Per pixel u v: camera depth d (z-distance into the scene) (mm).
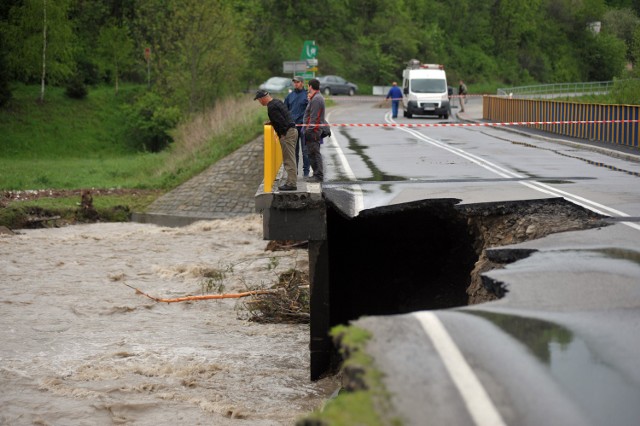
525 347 11992
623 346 12281
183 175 73000
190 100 101688
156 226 63219
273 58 154000
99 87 118562
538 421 9578
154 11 109812
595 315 13773
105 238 54156
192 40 100000
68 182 75625
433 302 28781
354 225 29250
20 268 42625
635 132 47656
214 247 51188
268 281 38969
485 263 22172
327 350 23938
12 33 106938
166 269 42500
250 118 79750
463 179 31344
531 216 23375
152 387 23641
